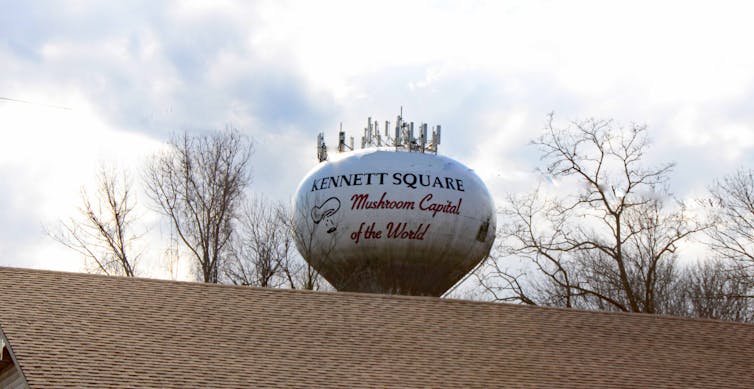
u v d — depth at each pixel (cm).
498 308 2875
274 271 5028
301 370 2356
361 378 2350
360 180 4512
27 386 2192
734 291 5347
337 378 2336
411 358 2494
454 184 4572
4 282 2550
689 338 2844
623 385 2481
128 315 2498
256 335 2506
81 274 2697
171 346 2378
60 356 2217
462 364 2494
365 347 2523
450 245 4522
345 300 2789
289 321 2614
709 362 2695
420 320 2727
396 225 4453
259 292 2758
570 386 2438
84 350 2272
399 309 2780
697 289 5594
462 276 4716
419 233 4466
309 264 4669
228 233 5247
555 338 2728
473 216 4572
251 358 2383
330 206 4516
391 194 4469
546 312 2892
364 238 4459
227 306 2645
